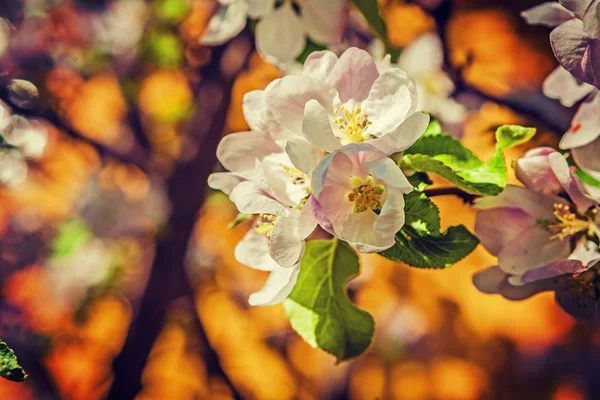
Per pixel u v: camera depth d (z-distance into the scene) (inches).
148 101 39.7
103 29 36.8
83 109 39.7
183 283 32.9
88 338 42.6
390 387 54.7
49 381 39.5
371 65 16.0
